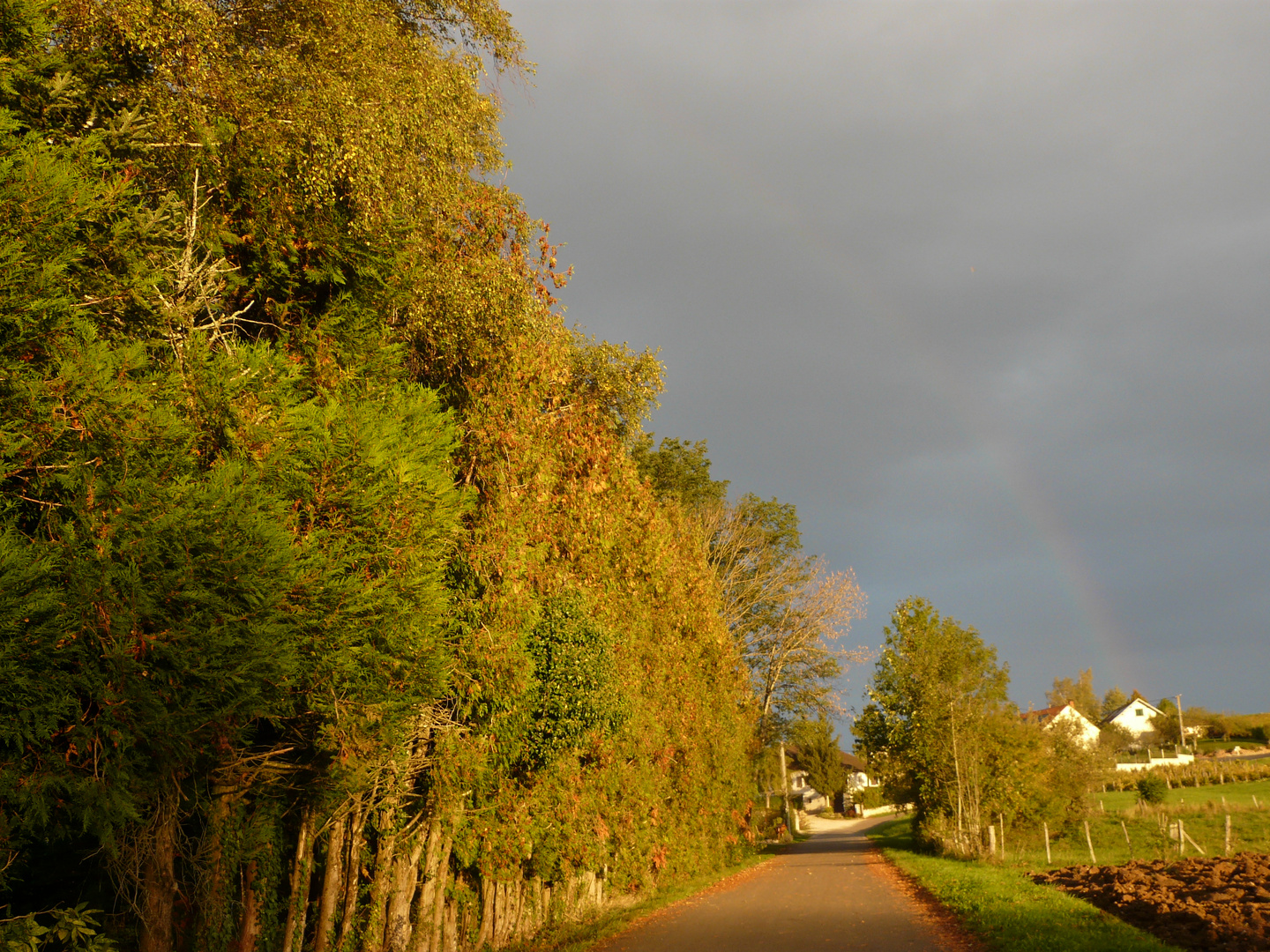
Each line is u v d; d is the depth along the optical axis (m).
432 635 8.68
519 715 12.02
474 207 14.80
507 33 15.84
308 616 7.03
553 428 15.27
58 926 5.89
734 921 15.36
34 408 5.79
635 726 19.41
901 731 34.28
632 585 20.67
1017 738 31.94
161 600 6.00
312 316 10.95
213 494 6.24
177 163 9.55
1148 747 92.00
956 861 26.44
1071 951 10.05
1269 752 86.25
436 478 8.77
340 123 10.89
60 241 6.27
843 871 26.11
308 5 11.68
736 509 52.38
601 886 18.62
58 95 7.70
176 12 9.26
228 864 7.68
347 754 7.89
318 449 7.68
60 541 5.80
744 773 35.72
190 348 7.59
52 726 5.46
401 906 10.48
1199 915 12.05
